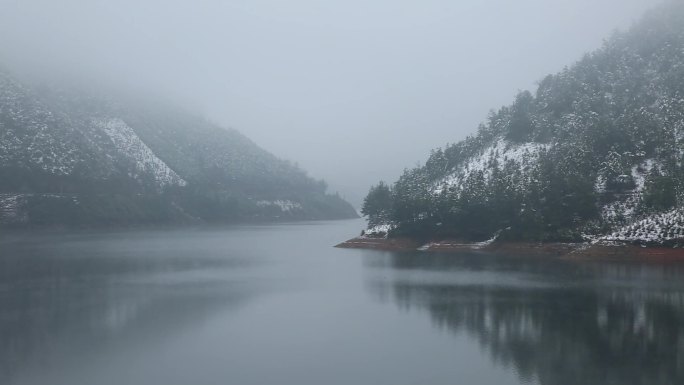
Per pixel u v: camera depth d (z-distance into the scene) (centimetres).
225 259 9319
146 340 3888
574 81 11894
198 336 3984
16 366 3341
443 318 4478
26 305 5059
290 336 3984
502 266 7444
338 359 3453
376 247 10781
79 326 4269
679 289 5522
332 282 6438
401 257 9088
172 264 8488
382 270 7475
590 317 4397
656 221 8025
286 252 10600
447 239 9894
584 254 8000
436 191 11056
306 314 4688
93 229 18112
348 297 5444
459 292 5572
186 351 3625
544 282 6044
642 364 3309
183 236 16112
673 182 8162
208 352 3603
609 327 4091
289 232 18725
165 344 3788
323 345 3756
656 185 8162
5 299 5356
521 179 9450
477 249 9319
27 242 12825
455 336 3947
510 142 11288
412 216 10425
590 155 9300
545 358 3438
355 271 7444
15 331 4128
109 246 11888
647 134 9312
